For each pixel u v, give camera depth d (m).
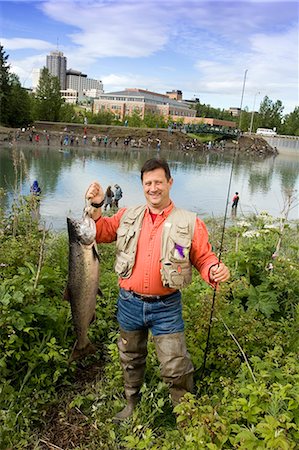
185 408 2.67
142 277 3.01
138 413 3.30
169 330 3.05
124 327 3.22
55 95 83.56
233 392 3.00
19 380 3.63
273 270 5.05
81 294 3.09
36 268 4.60
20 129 65.44
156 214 3.06
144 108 136.75
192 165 54.31
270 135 111.81
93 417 3.37
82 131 77.50
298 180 45.53
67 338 4.15
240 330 3.97
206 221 12.30
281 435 2.32
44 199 20.86
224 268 2.95
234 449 2.52
